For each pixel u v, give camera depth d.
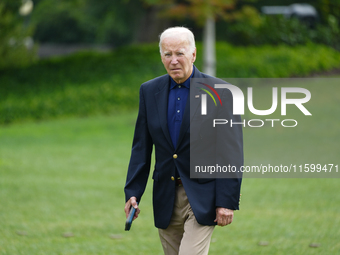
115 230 16.52
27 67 53.41
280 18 58.56
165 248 9.34
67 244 14.70
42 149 31.89
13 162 28.08
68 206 19.77
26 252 13.70
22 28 58.72
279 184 22.88
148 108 9.02
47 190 22.25
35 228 16.56
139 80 48.09
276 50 53.94
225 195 8.38
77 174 25.53
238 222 17.25
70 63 53.28
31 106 44.00
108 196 21.47
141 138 9.20
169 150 8.79
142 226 17.12
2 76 51.78
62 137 35.84
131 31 96.19
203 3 35.38
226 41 60.59
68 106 44.34
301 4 63.53
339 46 59.66
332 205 18.92
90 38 107.62
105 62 52.25
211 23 39.03
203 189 8.61
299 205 19.19
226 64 47.75
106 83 47.88
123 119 41.34
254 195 21.09
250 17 38.06
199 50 52.56
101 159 29.09
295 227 16.25
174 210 8.95
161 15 37.34
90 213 18.78
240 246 14.41
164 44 8.51
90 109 44.12
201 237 8.52
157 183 9.02
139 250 14.20
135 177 9.13
